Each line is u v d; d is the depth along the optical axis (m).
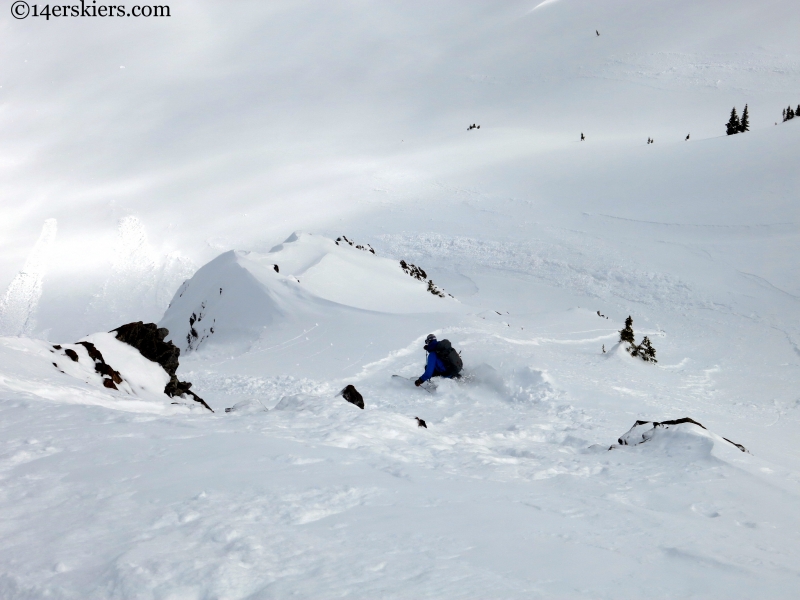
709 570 2.94
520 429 10.42
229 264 27.27
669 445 6.38
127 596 2.26
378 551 2.83
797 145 80.25
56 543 2.75
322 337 20.69
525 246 63.25
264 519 3.16
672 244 59.00
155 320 69.94
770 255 52.03
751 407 16.33
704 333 37.41
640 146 103.62
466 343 18.59
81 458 4.14
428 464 5.02
